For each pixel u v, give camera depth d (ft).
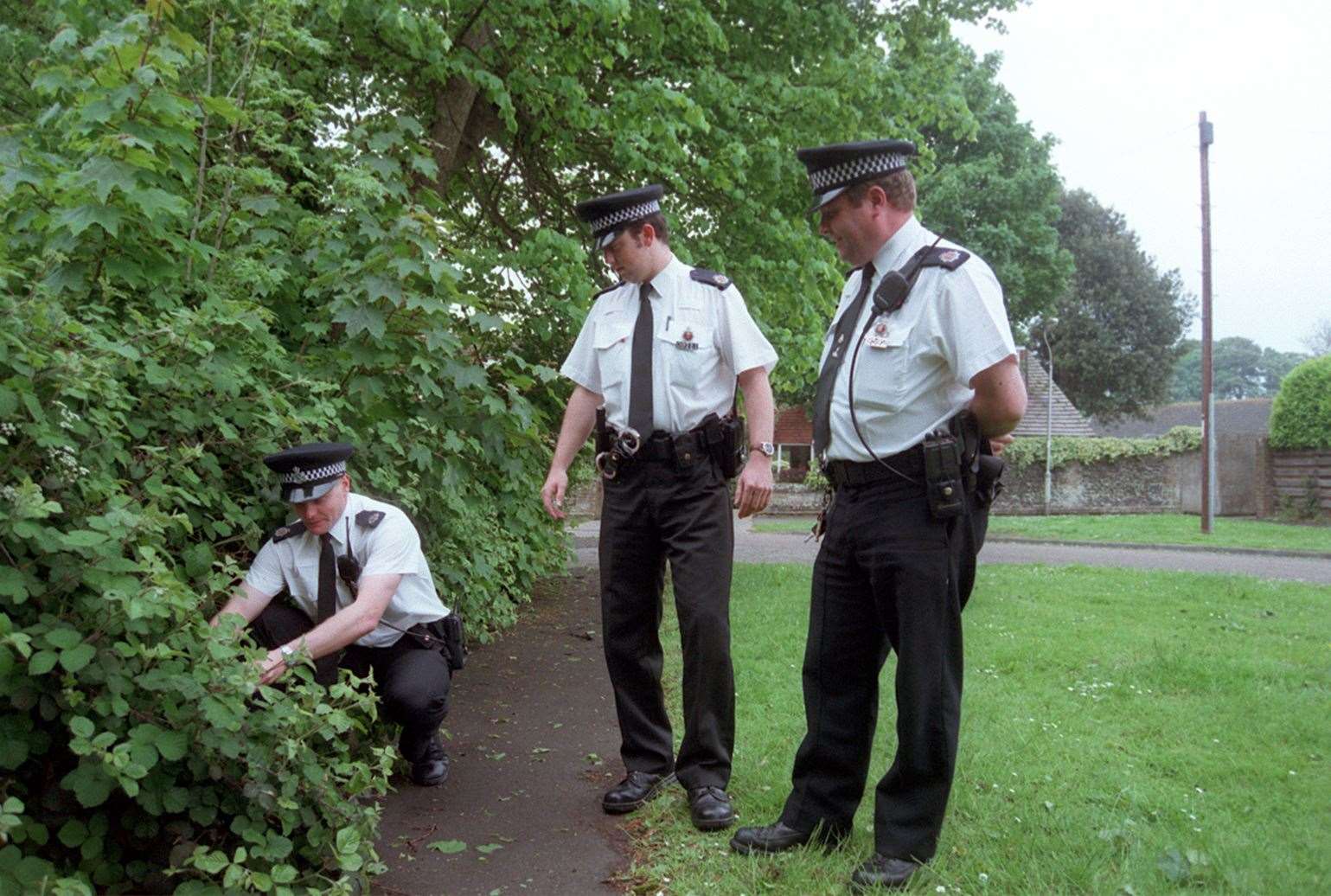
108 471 8.39
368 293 12.55
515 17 23.00
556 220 28.76
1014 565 38.06
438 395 13.50
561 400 19.76
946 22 36.50
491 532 19.06
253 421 10.75
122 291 10.91
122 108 9.98
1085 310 123.75
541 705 15.75
